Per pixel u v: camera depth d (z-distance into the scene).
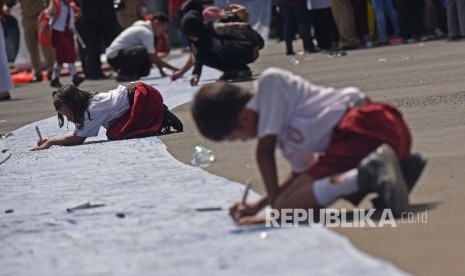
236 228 4.94
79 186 6.86
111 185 6.74
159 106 9.51
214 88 4.89
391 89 11.33
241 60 15.20
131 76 17.83
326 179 4.87
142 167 7.43
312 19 20.59
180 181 6.59
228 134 4.93
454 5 18.02
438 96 9.99
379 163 4.76
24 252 4.98
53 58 21.06
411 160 5.11
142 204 5.89
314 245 4.47
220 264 4.32
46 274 4.48
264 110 4.88
